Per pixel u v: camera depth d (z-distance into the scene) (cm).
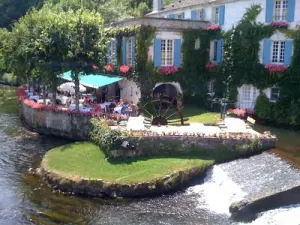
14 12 9025
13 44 3850
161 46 3475
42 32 3167
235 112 3294
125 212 1867
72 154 2506
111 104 3325
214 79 3716
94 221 1786
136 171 2183
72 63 3152
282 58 3200
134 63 3484
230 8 3506
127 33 3597
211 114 3291
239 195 1912
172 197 2019
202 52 3691
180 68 3569
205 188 2102
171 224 1738
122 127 2662
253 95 3381
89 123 3002
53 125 3228
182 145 2378
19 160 2633
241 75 3416
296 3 3080
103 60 3259
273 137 2400
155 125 2778
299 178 1902
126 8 7250
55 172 2217
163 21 3456
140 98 3431
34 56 3253
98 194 2050
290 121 3088
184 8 4294
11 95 5641
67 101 3534
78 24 3178
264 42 3241
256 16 3303
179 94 3597
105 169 2234
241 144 2364
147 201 1981
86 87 4256
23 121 3781
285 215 1708
